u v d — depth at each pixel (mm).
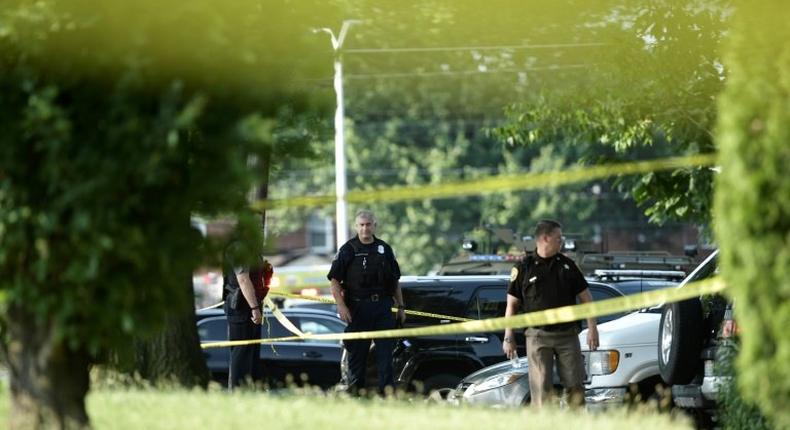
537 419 27922
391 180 195250
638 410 30453
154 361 43531
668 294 28656
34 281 22078
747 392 21703
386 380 47094
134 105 20875
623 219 193125
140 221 21750
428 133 196625
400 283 56875
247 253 24000
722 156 21203
